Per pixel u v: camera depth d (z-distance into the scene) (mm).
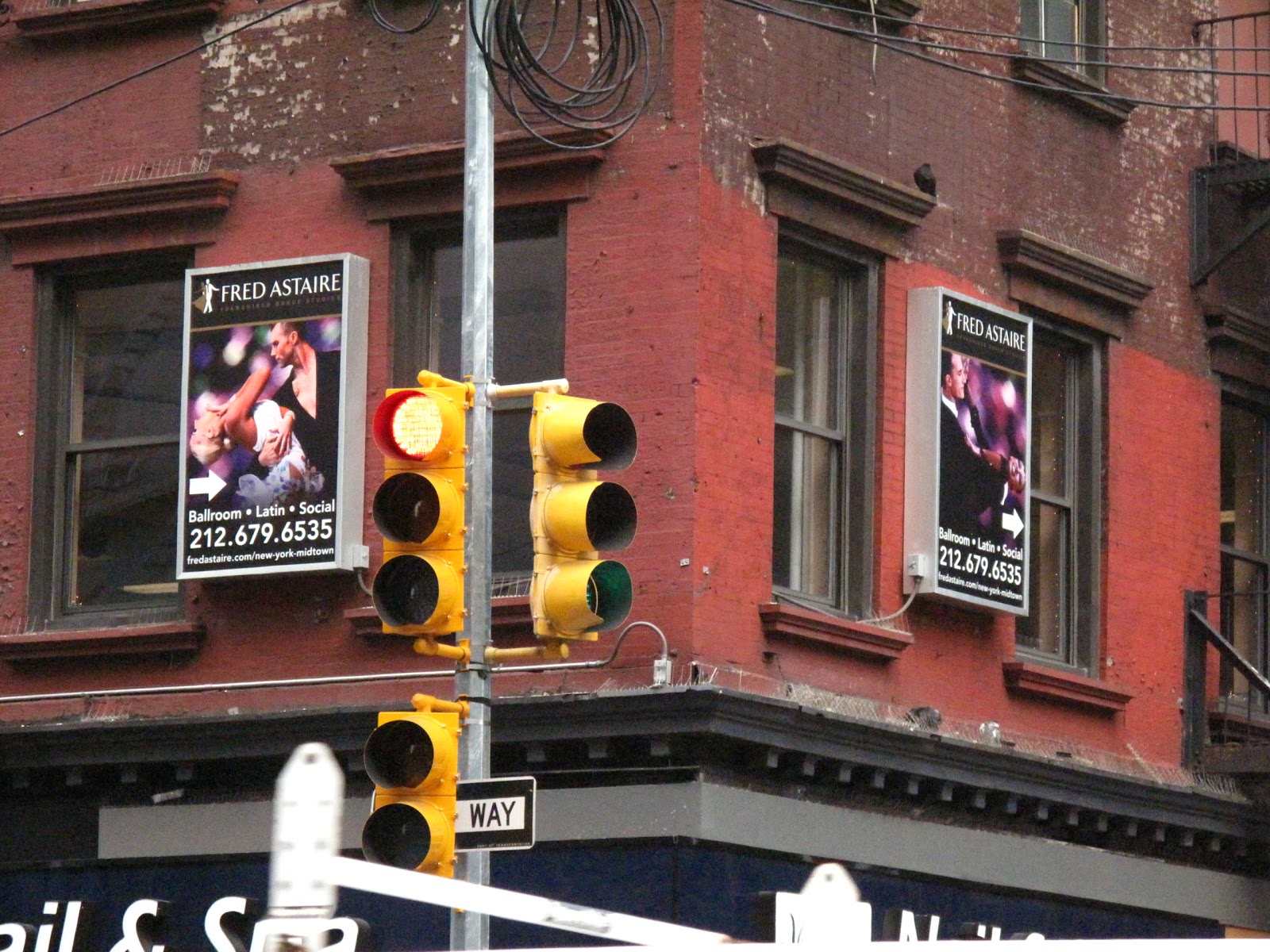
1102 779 20062
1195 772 21703
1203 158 22938
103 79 19812
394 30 17062
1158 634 21594
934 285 19438
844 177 18359
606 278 17516
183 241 19188
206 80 19422
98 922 18469
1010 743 19703
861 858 18141
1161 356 22047
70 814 18984
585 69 17672
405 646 17859
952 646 19312
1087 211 21344
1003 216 20344
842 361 18797
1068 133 21234
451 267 18516
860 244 18734
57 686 19156
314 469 18141
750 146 17797
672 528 16969
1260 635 23219
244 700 18406
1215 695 22234
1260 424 23734
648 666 16891
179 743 18188
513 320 18094
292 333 18406
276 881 4773
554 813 17234
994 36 18797
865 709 18266
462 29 18453
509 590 17781
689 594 16844
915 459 18891
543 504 12203
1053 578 20984
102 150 19734
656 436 17125
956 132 19953
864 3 18953
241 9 19391
